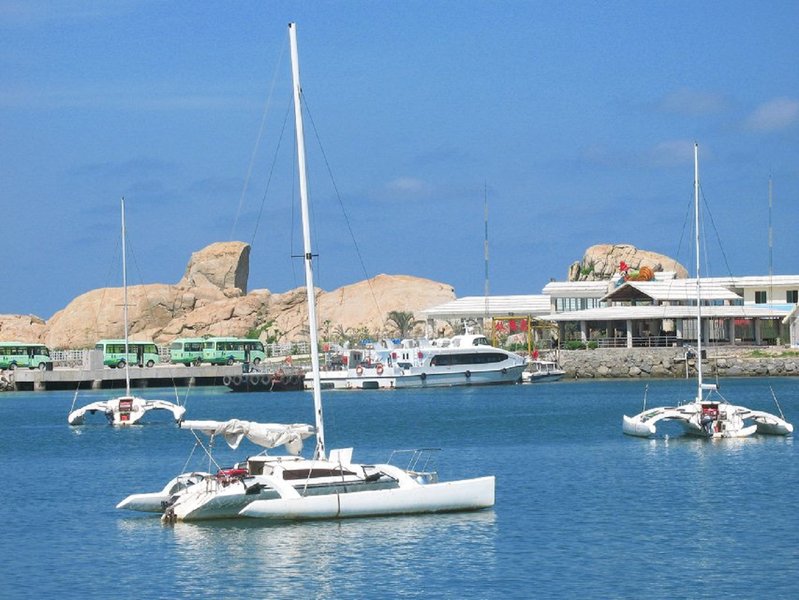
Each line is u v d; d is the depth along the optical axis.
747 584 44.91
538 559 48.94
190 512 56.22
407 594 44.19
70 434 112.00
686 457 80.56
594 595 43.62
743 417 92.81
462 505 58.19
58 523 58.81
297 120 61.34
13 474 79.50
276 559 49.41
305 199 61.00
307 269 60.50
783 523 55.81
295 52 61.78
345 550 50.66
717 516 57.62
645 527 55.03
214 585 46.00
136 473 78.56
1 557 51.38
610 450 86.12
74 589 45.97
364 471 57.47
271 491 55.75
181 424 58.41
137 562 49.72
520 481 70.00
